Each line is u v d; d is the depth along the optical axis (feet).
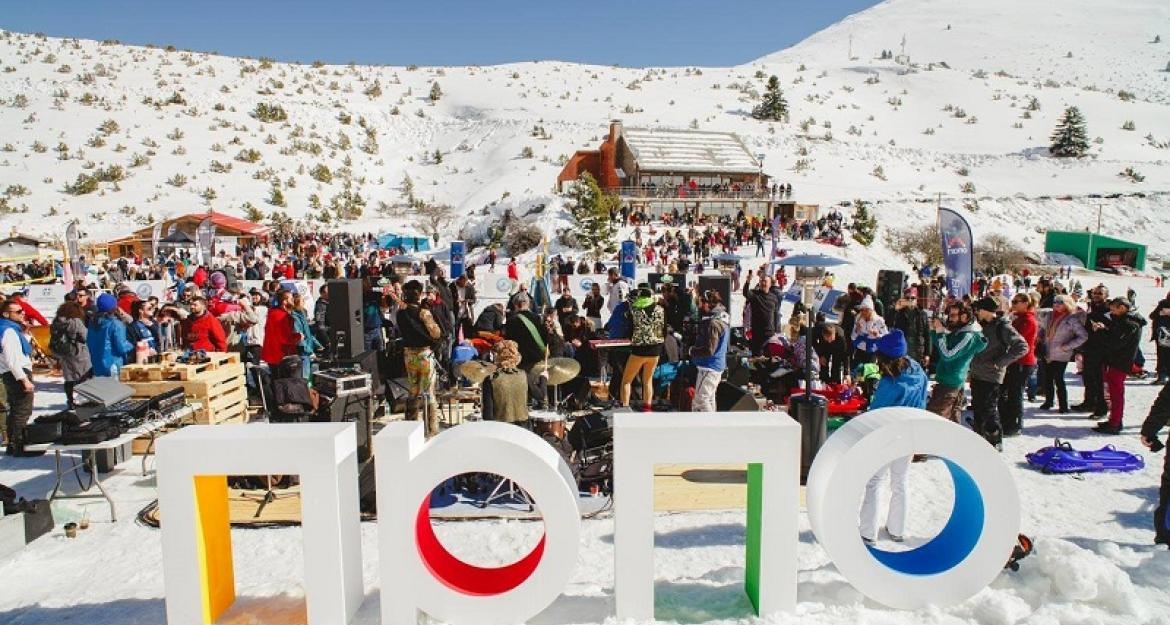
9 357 22.07
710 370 22.62
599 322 38.45
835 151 214.28
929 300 34.86
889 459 11.93
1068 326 26.05
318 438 11.66
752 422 12.02
